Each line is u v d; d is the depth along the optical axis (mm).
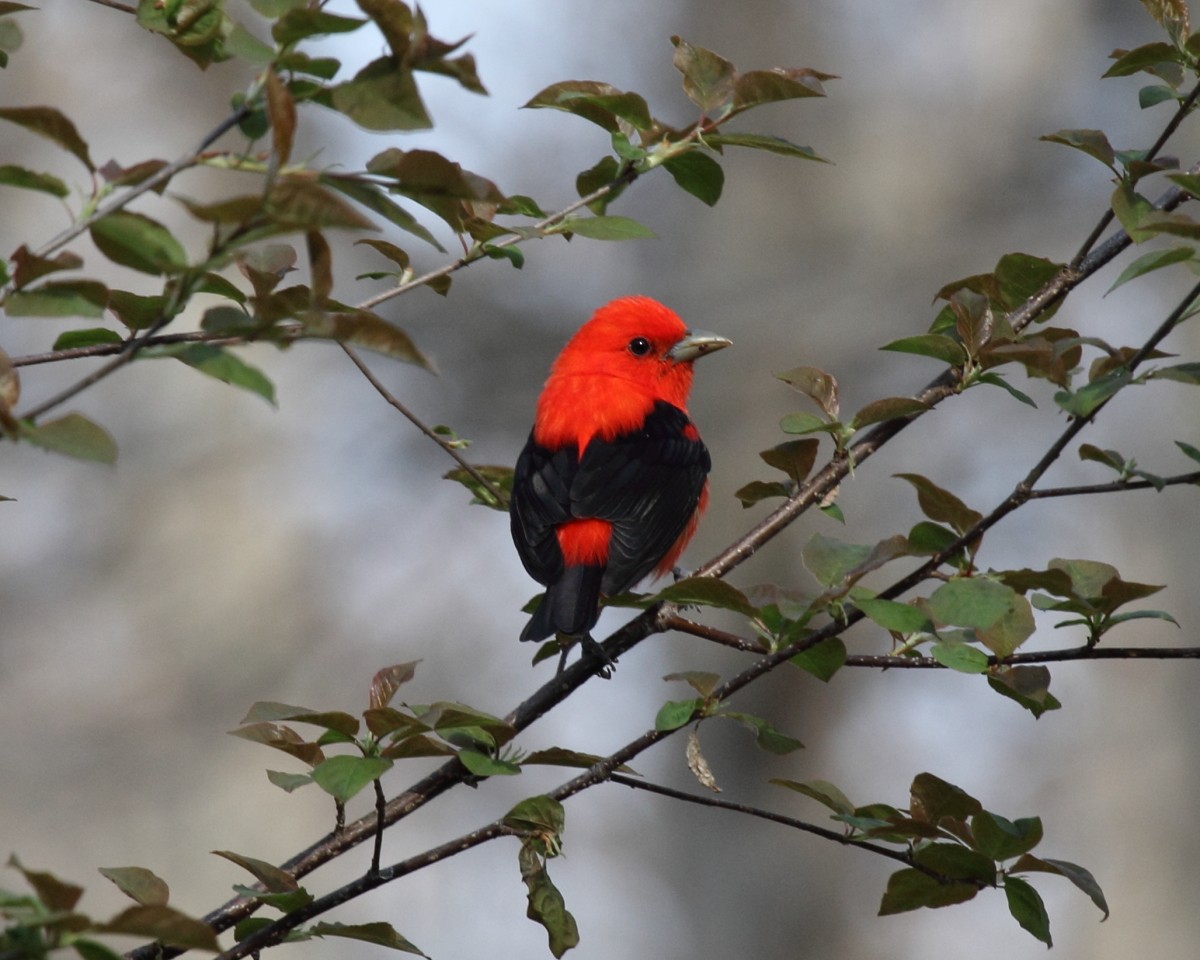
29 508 18422
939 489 5078
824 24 17422
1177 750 15102
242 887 4539
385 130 3518
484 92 3576
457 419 17844
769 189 17000
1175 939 14688
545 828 4852
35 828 17047
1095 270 6133
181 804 17359
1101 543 15531
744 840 16125
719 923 15930
